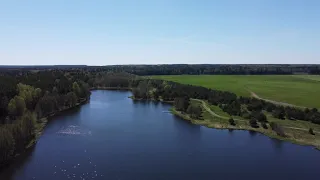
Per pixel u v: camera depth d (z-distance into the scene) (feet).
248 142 373.61
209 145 360.69
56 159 305.53
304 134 395.14
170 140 377.50
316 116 446.19
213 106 592.19
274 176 275.59
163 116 519.60
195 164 300.61
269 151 341.00
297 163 306.55
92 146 346.74
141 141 370.53
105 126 438.81
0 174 269.44
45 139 368.89
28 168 282.56
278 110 484.74
